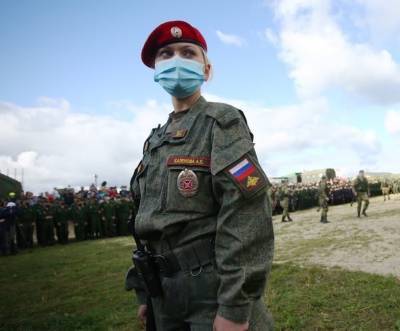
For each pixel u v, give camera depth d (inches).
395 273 266.2
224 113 72.2
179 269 71.4
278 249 424.2
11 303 292.2
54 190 897.5
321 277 265.3
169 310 72.8
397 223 565.9
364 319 187.0
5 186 1084.5
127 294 284.4
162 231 71.8
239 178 65.9
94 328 215.2
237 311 63.6
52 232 695.7
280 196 799.1
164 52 81.6
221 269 65.4
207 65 85.4
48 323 230.8
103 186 983.6
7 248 599.2
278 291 241.9
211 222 70.4
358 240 434.3
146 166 78.6
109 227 767.1
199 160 70.6
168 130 79.3
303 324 187.3
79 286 331.6
